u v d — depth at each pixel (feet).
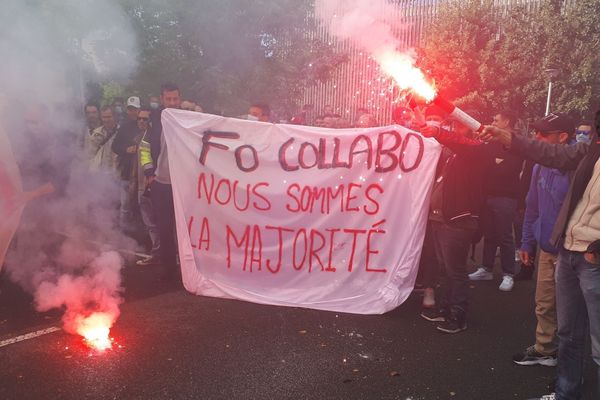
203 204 16.38
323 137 15.69
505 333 14.12
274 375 11.17
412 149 14.85
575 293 9.29
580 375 9.61
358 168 15.40
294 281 15.96
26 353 11.85
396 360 12.16
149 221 19.77
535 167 12.48
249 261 16.22
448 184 13.60
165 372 11.14
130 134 23.90
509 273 18.24
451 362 12.17
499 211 18.15
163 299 15.78
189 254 16.15
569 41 49.24
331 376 11.23
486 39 48.73
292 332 13.56
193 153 16.28
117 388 10.39
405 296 14.92
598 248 8.19
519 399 10.57
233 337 13.12
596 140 8.60
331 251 15.69
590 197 8.50
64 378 10.73
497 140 9.15
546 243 11.60
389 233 15.23
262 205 16.07
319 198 15.72
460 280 13.94
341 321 14.44
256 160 16.08
